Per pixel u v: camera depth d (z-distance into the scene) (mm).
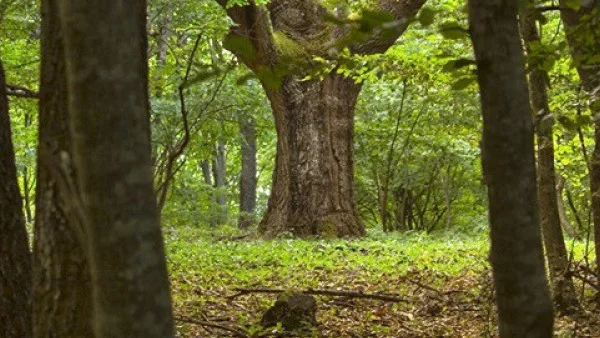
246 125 27953
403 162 30000
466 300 11898
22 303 6223
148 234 2785
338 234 23844
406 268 16094
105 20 2717
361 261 17406
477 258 17469
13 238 6242
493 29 3199
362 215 36000
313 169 24062
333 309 11555
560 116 5348
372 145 29375
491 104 3234
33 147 29250
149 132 2969
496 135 3236
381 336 10078
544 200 10867
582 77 7219
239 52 3031
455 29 3293
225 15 20453
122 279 2758
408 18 3098
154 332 2789
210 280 14859
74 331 5312
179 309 11578
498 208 3273
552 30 14648
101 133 2729
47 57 5324
